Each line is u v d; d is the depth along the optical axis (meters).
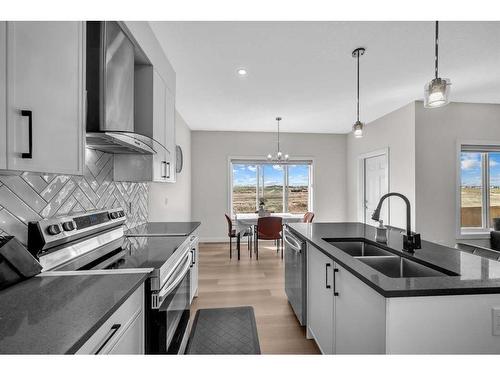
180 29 2.00
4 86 0.78
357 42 2.22
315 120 4.87
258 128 5.55
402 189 3.98
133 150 1.84
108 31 1.41
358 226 2.62
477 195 3.96
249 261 4.23
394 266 1.63
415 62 2.58
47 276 1.09
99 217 1.67
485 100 3.71
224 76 2.91
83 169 1.14
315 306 1.92
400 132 4.03
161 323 1.23
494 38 2.15
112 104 1.44
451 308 0.98
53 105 0.97
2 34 0.77
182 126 4.73
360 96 3.56
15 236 1.14
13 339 0.64
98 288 0.97
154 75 2.04
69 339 0.65
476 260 1.36
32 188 1.24
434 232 3.73
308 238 2.00
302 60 2.54
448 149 3.77
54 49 0.97
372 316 1.10
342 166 6.04
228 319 2.38
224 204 5.80
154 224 2.74
